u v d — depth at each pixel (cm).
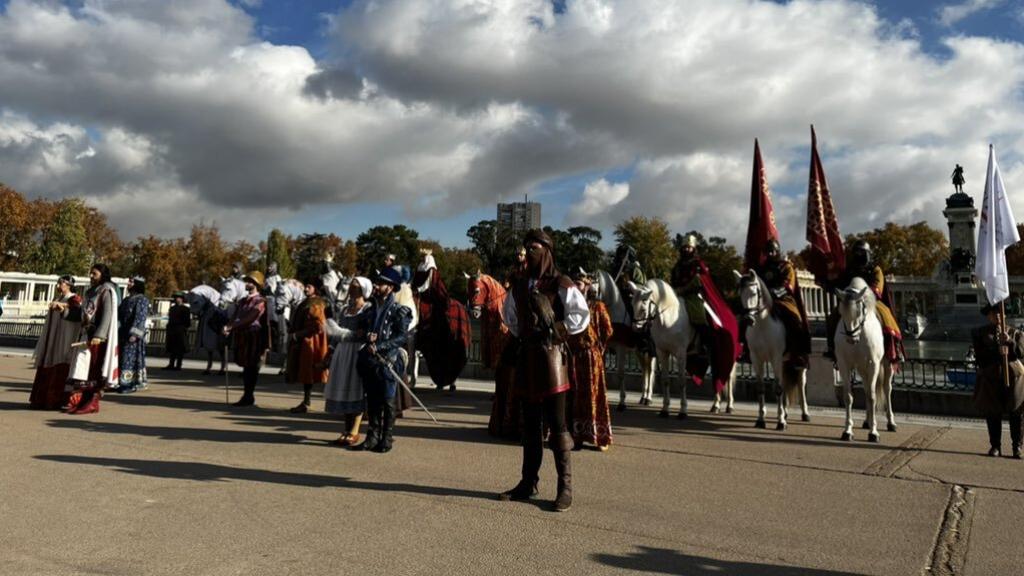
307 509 505
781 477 667
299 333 1014
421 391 1485
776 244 1147
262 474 616
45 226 7850
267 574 372
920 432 979
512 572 387
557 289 535
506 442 832
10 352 2405
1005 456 792
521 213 12731
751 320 983
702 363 1152
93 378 972
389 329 741
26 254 7662
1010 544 465
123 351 1295
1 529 439
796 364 1062
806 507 554
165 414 988
